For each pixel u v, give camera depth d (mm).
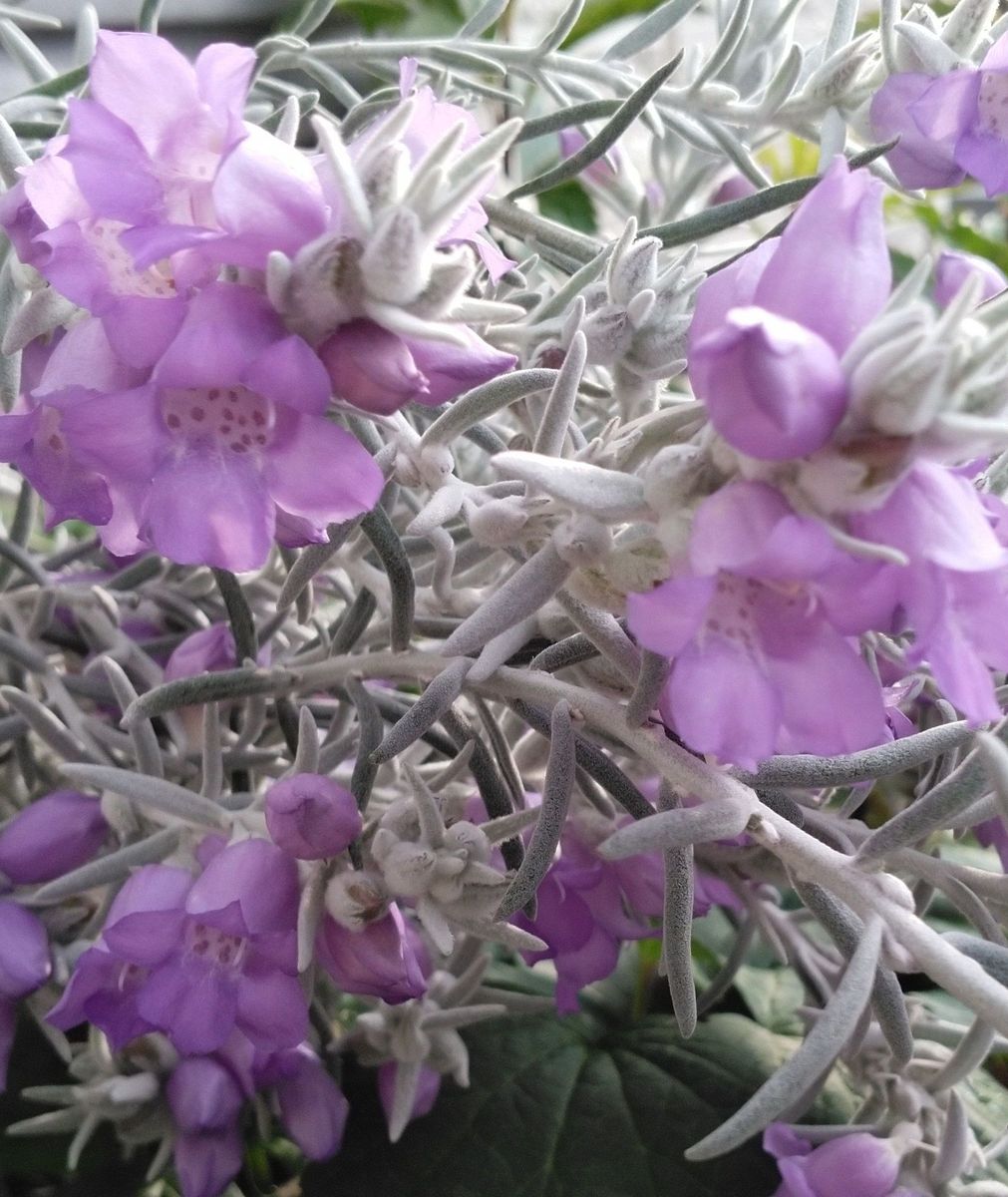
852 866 96
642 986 195
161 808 120
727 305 83
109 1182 167
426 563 153
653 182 219
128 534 106
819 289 76
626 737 103
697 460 83
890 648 122
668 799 110
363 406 86
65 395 90
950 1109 127
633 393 132
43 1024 137
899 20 153
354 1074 170
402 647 126
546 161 238
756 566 72
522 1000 161
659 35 181
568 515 100
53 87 148
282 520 97
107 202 89
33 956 126
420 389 84
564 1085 176
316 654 142
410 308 85
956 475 79
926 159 154
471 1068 176
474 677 108
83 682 153
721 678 78
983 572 77
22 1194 167
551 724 109
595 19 263
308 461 89
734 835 95
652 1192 162
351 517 91
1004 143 145
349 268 82
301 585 119
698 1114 173
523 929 132
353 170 82
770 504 75
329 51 175
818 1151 131
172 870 117
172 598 166
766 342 68
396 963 109
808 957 164
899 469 73
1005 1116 166
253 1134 163
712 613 81
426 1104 158
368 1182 161
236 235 83
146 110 96
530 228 155
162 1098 141
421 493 151
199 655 146
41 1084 167
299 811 105
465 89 170
